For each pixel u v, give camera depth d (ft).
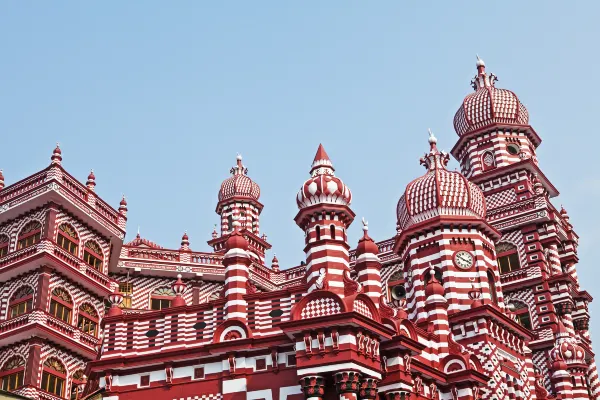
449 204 158.20
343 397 98.78
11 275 159.94
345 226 116.67
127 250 185.88
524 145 215.51
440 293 134.82
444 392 124.98
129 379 113.80
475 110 217.56
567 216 215.72
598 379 203.21
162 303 185.57
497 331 145.38
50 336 152.46
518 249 194.70
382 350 110.01
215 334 111.96
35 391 146.30
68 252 161.89
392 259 195.72
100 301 170.30
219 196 242.78
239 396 107.86
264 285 203.10
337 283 110.32
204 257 191.93
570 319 190.80
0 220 167.43
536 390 159.22
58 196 161.68
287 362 108.58
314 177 116.98
